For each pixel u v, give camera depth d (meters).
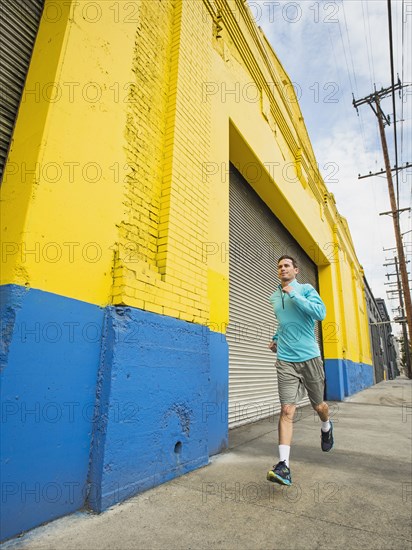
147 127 3.22
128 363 2.37
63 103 2.30
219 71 4.98
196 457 2.94
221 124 4.79
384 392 13.49
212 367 3.67
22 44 2.44
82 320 2.21
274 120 7.47
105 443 2.12
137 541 1.73
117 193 2.71
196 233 3.58
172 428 2.70
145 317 2.61
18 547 1.63
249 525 1.92
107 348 2.30
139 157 3.04
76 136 2.37
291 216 8.19
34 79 2.37
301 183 8.97
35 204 2.01
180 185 3.42
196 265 3.48
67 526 1.84
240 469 2.92
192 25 4.25
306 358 2.78
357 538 1.80
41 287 1.98
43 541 1.69
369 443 3.99
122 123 2.87
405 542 1.77
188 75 3.93
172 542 1.73
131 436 2.31
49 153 2.14
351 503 2.24
